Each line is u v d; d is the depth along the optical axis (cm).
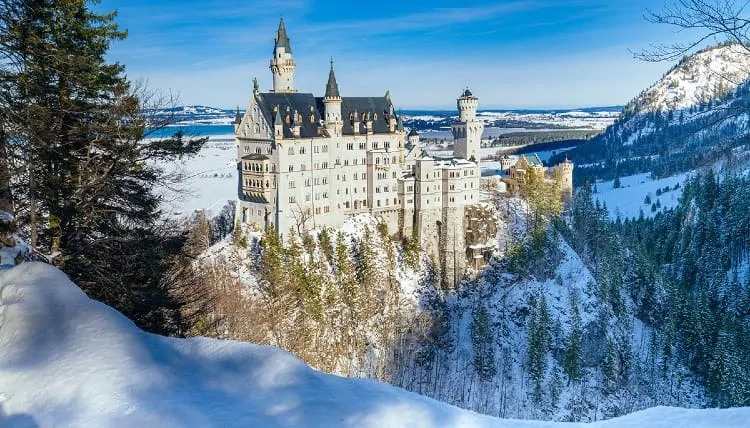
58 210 2969
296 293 9800
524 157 15825
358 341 10131
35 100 2934
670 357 11075
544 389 10256
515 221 13788
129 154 3288
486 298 12638
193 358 1652
